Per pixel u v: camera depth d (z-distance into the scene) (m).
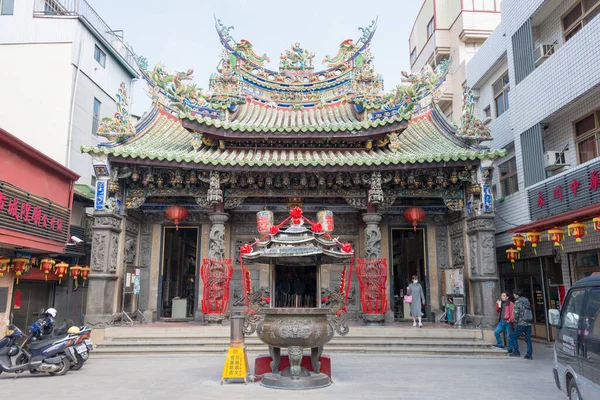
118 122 15.66
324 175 15.74
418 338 14.19
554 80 13.80
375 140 16.91
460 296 15.77
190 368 11.12
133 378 9.93
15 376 10.10
